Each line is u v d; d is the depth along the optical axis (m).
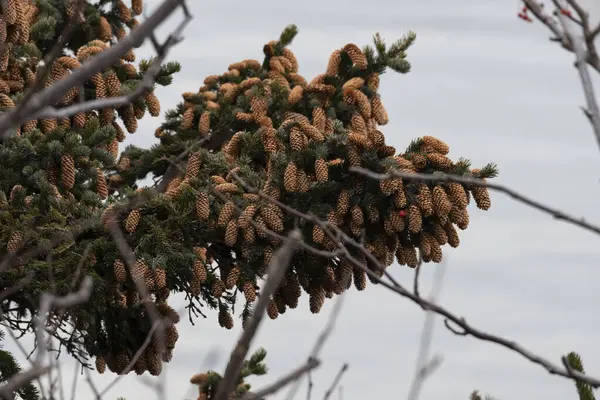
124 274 14.77
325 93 17.31
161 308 15.93
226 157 16.66
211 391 12.42
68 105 16.92
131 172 19.47
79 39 19.14
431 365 7.79
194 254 15.30
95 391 7.46
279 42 19.66
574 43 6.87
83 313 14.61
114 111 17.34
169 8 5.91
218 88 19.81
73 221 15.07
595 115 6.76
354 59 17.22
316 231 15.26
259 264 15.86
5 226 14.29
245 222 15.16
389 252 15.96
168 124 19.61
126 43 5.86
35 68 16.77
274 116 18.09
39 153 15.55
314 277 15.99
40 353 5.82
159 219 15.78
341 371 7.45
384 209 15.56
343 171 15.77
